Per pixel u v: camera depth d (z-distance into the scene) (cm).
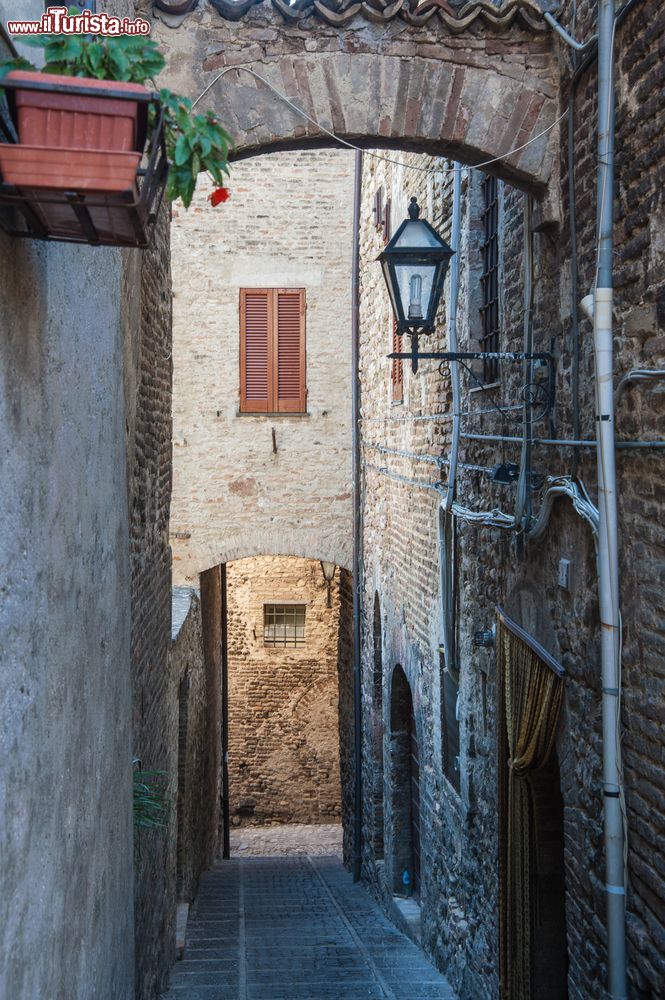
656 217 424
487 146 552
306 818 1911
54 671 275
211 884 1400
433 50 548
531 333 603
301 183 1366
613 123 460
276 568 1900
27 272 241
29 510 246
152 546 732
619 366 466
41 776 255
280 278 1372
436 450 915
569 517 540
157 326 767
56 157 195
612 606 462
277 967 908
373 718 1304
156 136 217
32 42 217
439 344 899
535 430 604
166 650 837
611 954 463
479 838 767
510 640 652
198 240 1363
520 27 550
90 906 334
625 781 464
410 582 1052
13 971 223
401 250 601
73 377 310
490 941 727
